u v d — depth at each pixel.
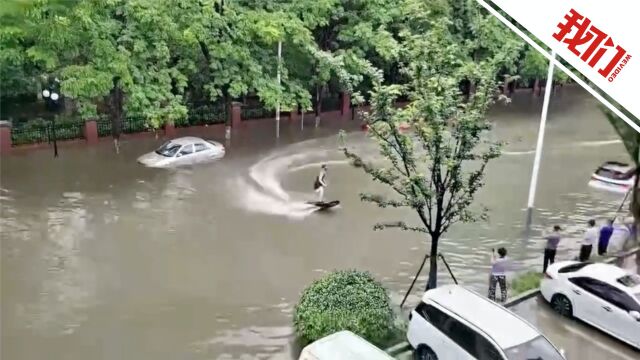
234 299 16.22
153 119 25.45
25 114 29.42
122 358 13.80
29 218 19.98
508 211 22.52
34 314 15.21
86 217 20.28
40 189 22.16
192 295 16.33
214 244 19.03
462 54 30.64
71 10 24.20
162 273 17.28
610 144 31.59
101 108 29.03
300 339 14.37
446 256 18.95
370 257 18.73
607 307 14.80
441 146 14.17
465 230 20.78
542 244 20.05
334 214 21.56
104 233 19.31
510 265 18.42
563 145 31.23
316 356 11.48
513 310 15.95
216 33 27.06
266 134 30.17
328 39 32.16
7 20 24.09
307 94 29.72
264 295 16.48
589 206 23.33
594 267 15.87
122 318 15.23
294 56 30.69
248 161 26.25
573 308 15.49
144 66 26.16
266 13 28.22
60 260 17.66
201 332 14.82
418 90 14.27
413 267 18.25
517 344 11.79
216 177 24.23
